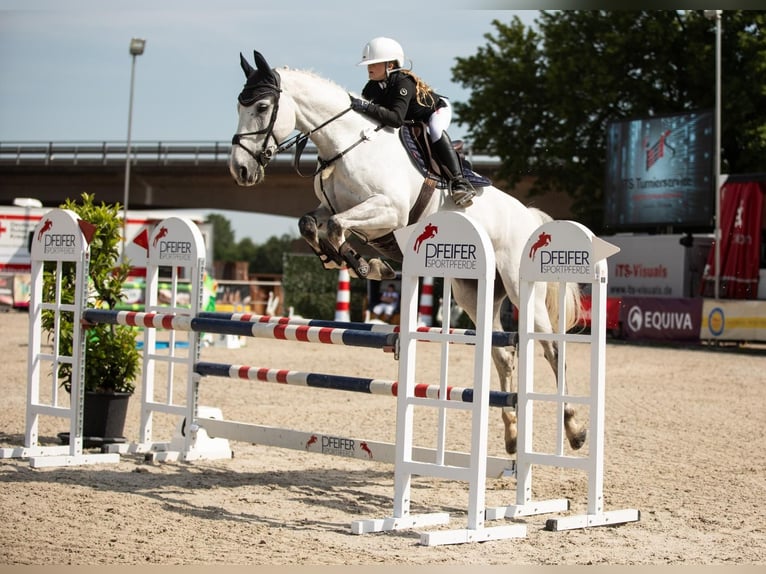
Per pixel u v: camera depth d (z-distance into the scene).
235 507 5.78
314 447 6.61
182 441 7.70
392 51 6.57
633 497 6.32
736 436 8.92
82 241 7.26
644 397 11.79
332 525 5.39
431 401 5.38
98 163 41.09
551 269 5.75
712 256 21.98
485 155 31.02
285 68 6.57
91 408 7.81
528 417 5.87
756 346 20.75
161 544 4.75
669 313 21.12
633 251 24.08
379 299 28.09
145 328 7.78
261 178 6.47
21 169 42.06
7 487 6.12
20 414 9.48
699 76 27.34
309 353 17.16
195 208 42.28
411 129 6.69
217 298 30.05
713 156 23.62
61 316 8.05
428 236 5.39
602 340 5.60
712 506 6.07
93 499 5.83
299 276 30.36
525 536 5.29
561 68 28.31
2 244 31.38
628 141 25.45
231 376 7.11
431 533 5.00
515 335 5.88
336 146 6.48
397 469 5.43
